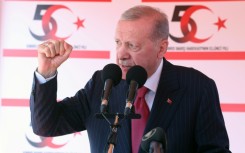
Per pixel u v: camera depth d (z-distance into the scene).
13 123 7.70
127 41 4.45
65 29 7.79
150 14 4.56
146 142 3.57
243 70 7.56
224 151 4.45
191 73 4.86
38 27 7.79
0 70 7.73
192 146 4.66
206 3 7.66
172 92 4.70
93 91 4.90
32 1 7.80
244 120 7.52
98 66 7.73
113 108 4.73
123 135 4.56
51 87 4.51
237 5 7.63
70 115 4.84
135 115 3.70
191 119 4.62
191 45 7.64
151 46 4.52
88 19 7.78
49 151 7.70
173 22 7.67
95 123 4.75
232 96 7.55
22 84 7.73
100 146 4.64
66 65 7.73
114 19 7.74
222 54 7.59
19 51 7.75
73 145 7.70
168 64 4.93
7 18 7.81
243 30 7.59
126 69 4.52
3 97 7.72
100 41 7.74
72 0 7.80
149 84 4.73
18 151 7.68
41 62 4.43
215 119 4.62
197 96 4.68
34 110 4.56
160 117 4.58
